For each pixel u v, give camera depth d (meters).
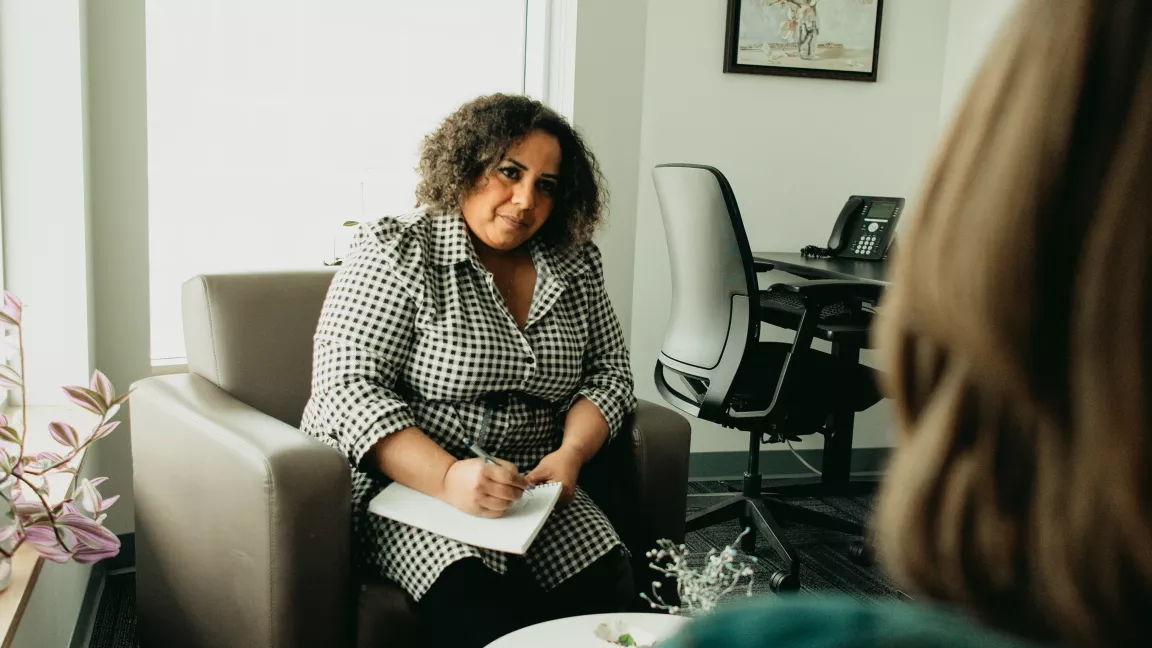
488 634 1.36
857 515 3.05
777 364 2.59
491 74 2.90
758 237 3.29
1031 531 0.21
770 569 2.57
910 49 3.33
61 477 1.70
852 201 3.14
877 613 0.23
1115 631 0.20
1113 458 0.19
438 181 1.66
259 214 2.66
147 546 1.71
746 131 3.20
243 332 1.78
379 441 1.49
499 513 1.42
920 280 0.22
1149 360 0.19
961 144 0.23
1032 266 0.21
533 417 1.67
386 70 2.76
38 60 2.03
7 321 1.34
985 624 0.22
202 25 2.52
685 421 1.75
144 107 2.29
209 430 1.48
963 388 0.22
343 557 1.41
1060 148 0.21
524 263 1.75
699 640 0.23
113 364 2.34
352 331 1.54
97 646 2.01
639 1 2.85
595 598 1.55
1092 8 0.21
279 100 2.64
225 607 1.46
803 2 3.16
